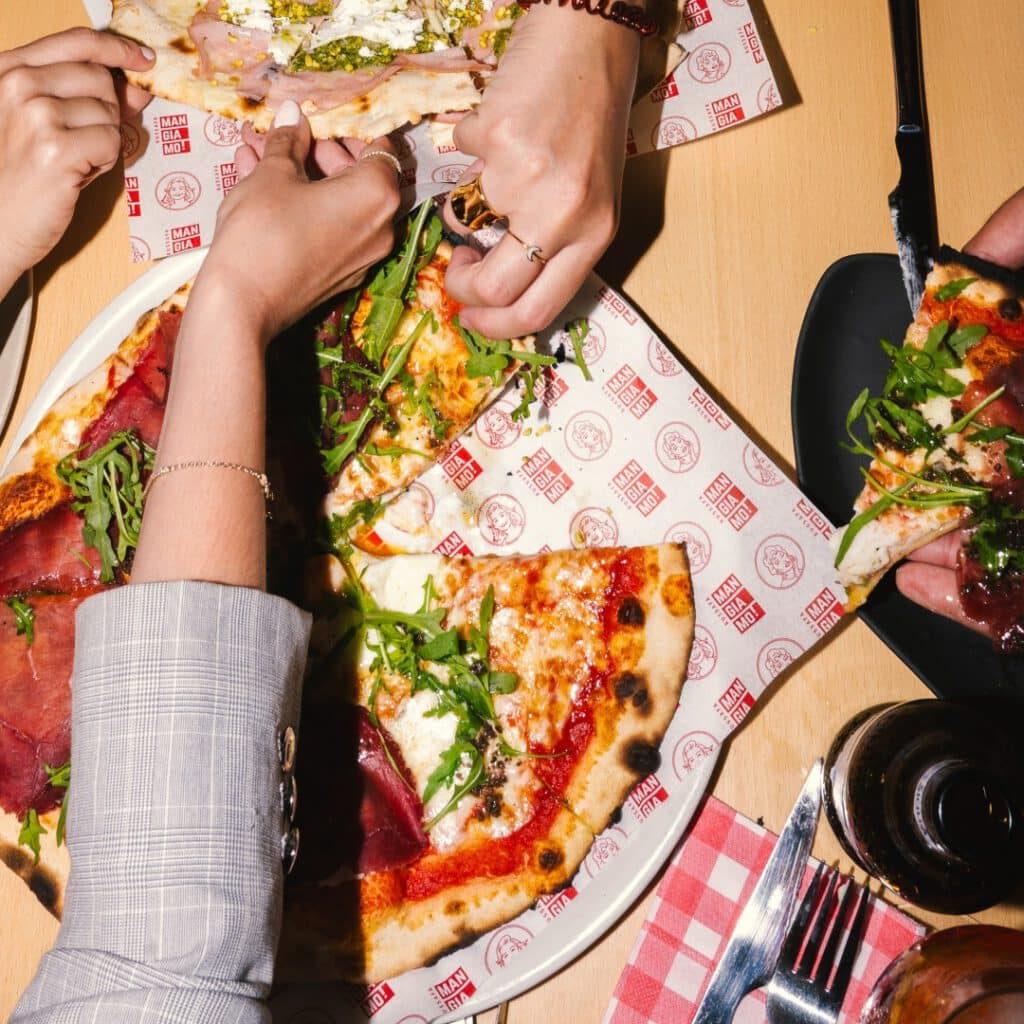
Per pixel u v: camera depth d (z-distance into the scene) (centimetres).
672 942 63
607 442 65
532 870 62
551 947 61
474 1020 63
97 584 63
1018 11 69
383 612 64
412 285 65
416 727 63
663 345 65
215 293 55
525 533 65
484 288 59
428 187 65
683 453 64
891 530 63
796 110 69
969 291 64
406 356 64
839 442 65
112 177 69
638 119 66
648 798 62
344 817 61
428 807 63
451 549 65
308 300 58
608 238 59
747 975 62
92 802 49
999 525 62
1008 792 57
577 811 62
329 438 64
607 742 62
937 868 58
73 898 50
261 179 59
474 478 66
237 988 49
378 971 61
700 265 68
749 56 65
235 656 51
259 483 54
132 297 65
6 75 63
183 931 49
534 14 59
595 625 63
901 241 66
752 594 63
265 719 51
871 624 64
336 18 67
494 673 63
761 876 63
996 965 56
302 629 53
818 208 68
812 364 65
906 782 59
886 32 69
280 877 51
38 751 61
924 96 69
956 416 64
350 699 63
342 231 58
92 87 64
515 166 57
